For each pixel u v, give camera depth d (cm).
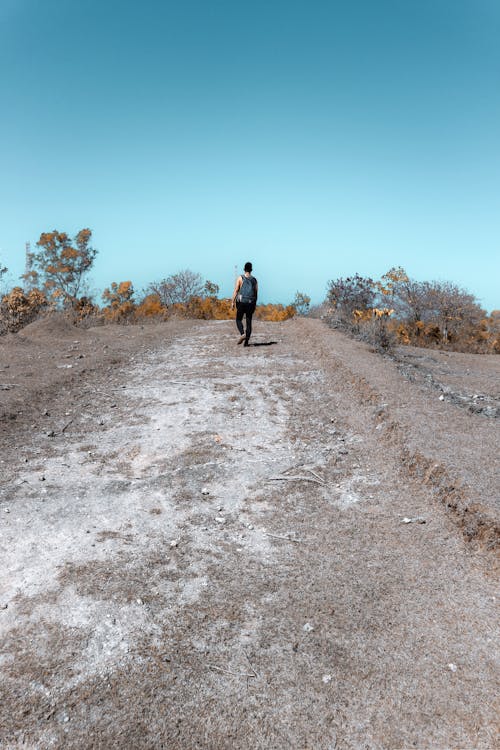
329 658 287
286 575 364
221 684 269
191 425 679
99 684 266
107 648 291
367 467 546
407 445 539
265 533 423
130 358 1093
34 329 1334
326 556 388
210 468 550
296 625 312
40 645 293
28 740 237
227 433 651
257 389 836
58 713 250
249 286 1160
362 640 301
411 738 240
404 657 288
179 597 337
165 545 402
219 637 302
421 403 681
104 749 232
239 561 382
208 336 1365
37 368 957
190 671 276
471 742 237
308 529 429
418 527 423
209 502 476
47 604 328
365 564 377
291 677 274
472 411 748
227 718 249
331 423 682
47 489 495
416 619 318
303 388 837
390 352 1254
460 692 264
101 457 580
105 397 805
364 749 235
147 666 279
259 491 499
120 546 399
